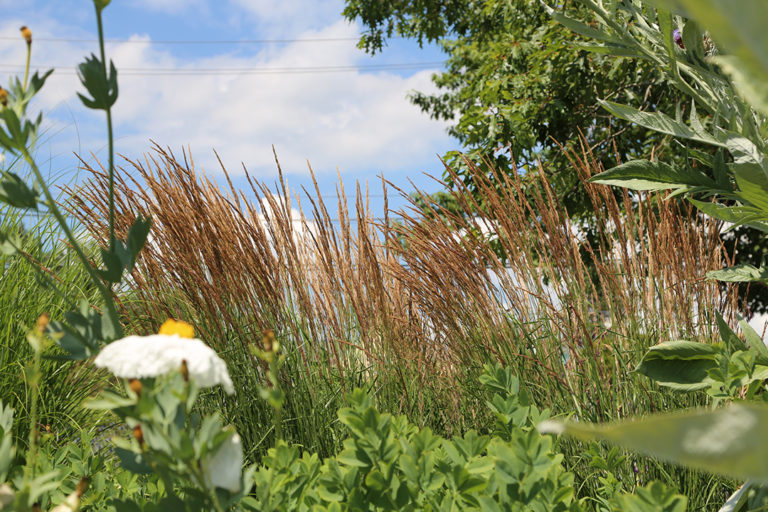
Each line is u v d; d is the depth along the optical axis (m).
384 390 2.48
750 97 0.56
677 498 0.90
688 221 2.49
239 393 2.25
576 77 5.46
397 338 2.58
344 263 2.64
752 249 4.41
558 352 2.38
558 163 5.42
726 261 2.56
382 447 1.14
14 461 1.46
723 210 1.59
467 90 7.45
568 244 2.48
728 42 0.43
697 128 1.69
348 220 2.69
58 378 2.61
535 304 2.54
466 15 9.67
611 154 5.31
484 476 1.19
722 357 1.48
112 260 1.02
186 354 0.84
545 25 6.20
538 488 1.05
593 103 5.58
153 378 0.87
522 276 2.54
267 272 2.49
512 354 2.38
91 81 0.93
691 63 1.75
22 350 2.50
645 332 2.36
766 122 1.48
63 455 1.47
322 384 2.42
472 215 2.65
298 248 2.82
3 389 2.37
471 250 2.55
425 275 2.54
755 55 0.43
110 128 0.98
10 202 0.92
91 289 2.90
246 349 2.32
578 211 4.84
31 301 2.68
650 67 4.86
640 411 2.18
